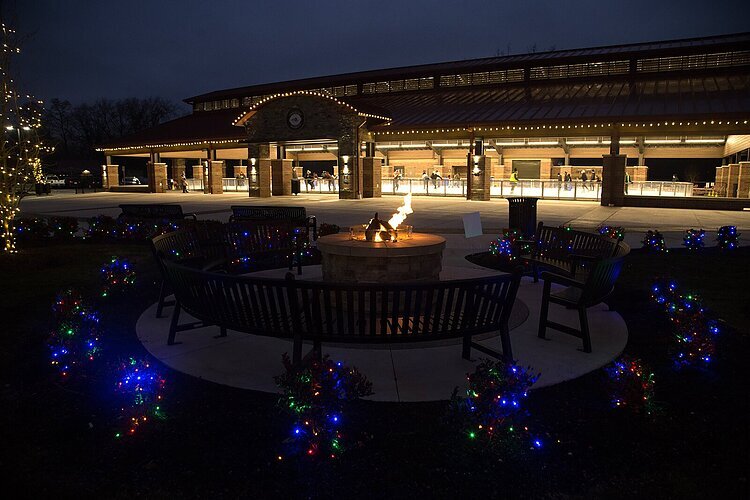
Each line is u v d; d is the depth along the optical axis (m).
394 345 5.53
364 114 31.17
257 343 5.64
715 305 7.18
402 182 36.75
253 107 33.59
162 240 6.83
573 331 5.47
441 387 4.44
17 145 12.22
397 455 3.42
